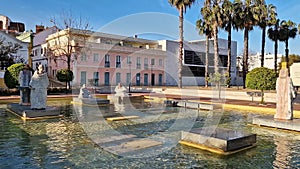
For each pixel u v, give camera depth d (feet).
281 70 27.04
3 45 87.30
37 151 17.98
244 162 16.21
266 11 79.00
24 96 38.29
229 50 81.30
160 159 16.62
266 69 39.27
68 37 73.20
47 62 102.78
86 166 15.26
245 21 76.38
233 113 37.42
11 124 27.32
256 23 77.51
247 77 40.55
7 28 140.87
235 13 76.43
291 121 25.44
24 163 15.64
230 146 17.74
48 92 59.72
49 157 16.78
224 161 16.33
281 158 17.01
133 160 16.34
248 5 76.69
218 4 74.33
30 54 64.18
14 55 90.48
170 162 16.11
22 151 17.94
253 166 15.56
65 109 38.88
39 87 31.50
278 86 27.07
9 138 21.44
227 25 80.23
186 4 67.67
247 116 34.63
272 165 15.76
